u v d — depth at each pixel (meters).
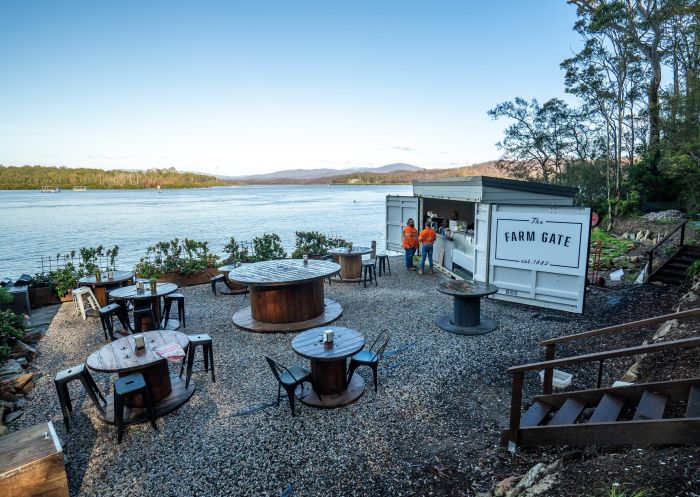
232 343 7.66
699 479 2.70
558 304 9.05
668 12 21.95
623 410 4.21
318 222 45.84
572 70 26.73
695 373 4.87
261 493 3.78
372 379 6.05
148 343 5.52
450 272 13.02
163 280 12.26
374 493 3.71
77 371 4.98
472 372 6.18
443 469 3.98
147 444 4.62
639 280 11.40
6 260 22.25
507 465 3.92
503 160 33.50
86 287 9.81
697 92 17.64
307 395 5.53
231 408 5.35
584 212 8.44
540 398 4.62
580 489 2.90
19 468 3.31
